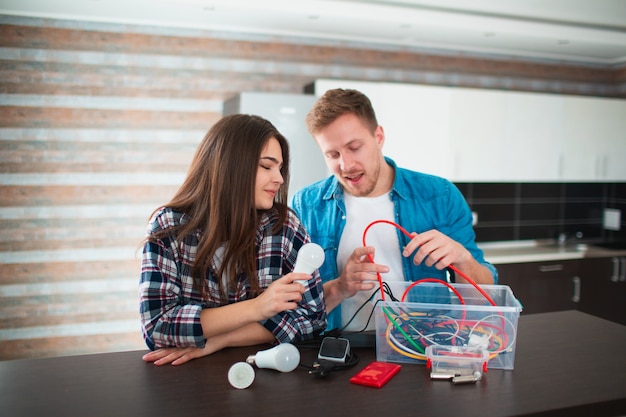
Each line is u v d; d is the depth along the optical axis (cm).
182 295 139
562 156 408
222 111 375
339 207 181
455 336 125
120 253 361
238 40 374
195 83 368
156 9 321
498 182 436
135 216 363
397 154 368
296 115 338
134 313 365
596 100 413
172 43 362
